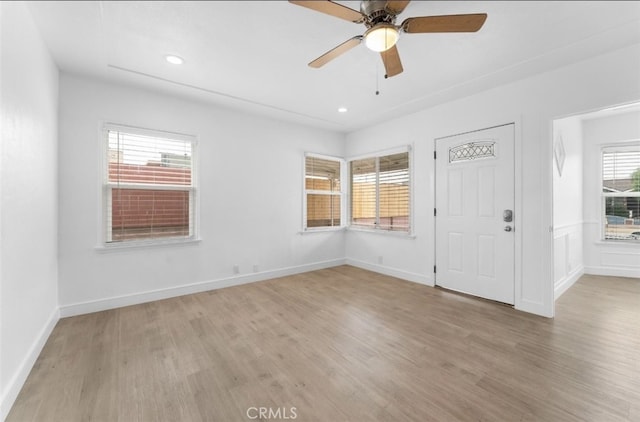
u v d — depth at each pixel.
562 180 3.63
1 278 1.50
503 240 3.07
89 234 2.84
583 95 2.50
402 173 4.19
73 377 1.81
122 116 3.02
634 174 4.14
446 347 2.19
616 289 3.63
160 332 2.45
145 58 2.50
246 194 3.96
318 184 4.83
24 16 1.80
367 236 4.76
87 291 2.84
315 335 2.40
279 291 3.60
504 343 2.25
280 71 2.74
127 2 1.80
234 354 2.10
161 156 3.31
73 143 2.76
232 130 3.82
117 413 1.51
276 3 1.82
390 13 1.68
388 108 3.80
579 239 4.24
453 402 1.59
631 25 2.00
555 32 2.10
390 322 2.66
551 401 1.59
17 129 1.71
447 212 3.60
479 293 3.30
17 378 1.65
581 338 2.32
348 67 2.67
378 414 1.50
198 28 2.08
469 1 1.80
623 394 1.64
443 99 3.47
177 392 1.68
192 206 3.53
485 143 3.20
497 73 2.77
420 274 3.94
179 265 3.41
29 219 1.91
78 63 2.56
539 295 2.81
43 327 2.21
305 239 4.62
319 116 4.14
